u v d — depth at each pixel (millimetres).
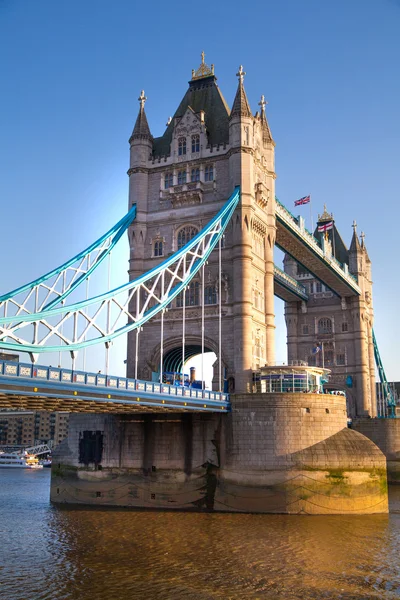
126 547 40531
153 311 55375
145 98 74938
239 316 63219
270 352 67750
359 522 49375
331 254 101688
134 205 71500
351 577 34000
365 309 114688
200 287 67000
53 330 42594
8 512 55281
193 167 70500
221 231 64000
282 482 54062
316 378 63469
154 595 30891
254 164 69062
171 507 56562
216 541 42094
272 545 40969
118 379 44125
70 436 62531
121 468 59156
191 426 57500
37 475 117875
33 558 37844
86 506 58625
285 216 77312
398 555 38594
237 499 54750
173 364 71250
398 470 88875
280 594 31141
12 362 35906
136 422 59344
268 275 69750
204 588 32000
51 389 38406
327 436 56000
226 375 63188
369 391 115312
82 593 31156
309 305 115750
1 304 43844
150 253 70438
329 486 53875
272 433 55281
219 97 74562
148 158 73062
